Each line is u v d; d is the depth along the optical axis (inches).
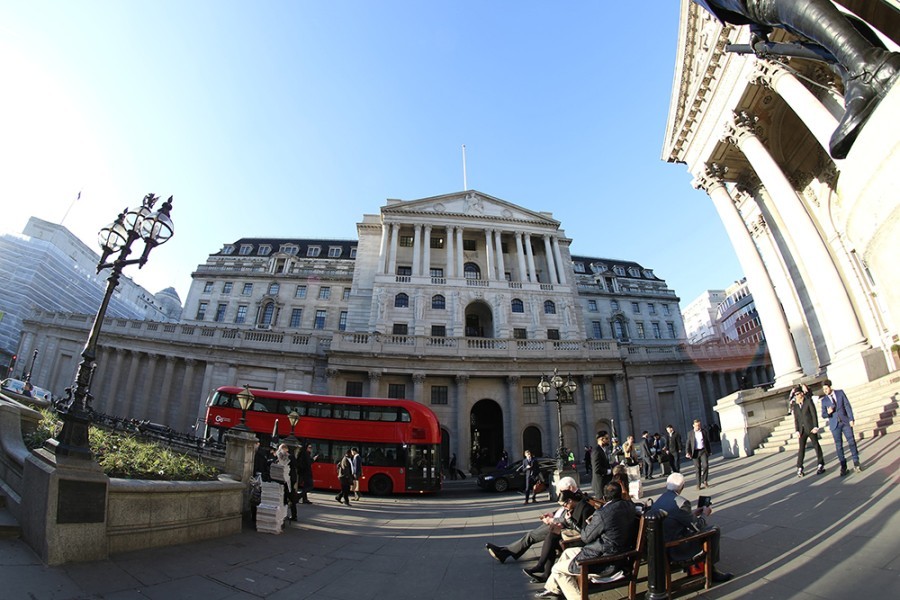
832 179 768.9
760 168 718.5
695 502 387.5
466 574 261.7
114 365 1472.7
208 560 273.0
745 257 813.9
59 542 221.1
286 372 1381.6
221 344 1387.8
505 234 1893.5
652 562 181.8
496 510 566.3
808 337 844.6
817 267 627.5
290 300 2354.8
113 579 216.2
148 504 282.5
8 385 1004.6
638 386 1470.2
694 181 936.3
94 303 2780.5
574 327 1720.0
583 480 899.4
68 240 3100.4
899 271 99.1
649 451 740.7
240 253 2652.6
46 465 239.3
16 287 2277.3
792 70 632.4
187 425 1333.7
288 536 375.9
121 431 851.4
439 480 852.6
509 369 1409.9
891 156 97.0
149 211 326.3
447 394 1392.7
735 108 755.4
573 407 1408.7
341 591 233.5
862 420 497.0
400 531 421.7
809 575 185.6
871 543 203.5
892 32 132.6
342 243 2753.4
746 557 224.1
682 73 884.6
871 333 705.0
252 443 449.7
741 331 3356.3
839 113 633.6
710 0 143.5
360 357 1370.6
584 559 181.6
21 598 179.0
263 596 220.5
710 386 1525.6
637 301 2721.5
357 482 692.7
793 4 120.2
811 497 317.4
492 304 1695.4
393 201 1974.7
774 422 680.4
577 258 3019.2
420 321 1615.4
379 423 875.4
